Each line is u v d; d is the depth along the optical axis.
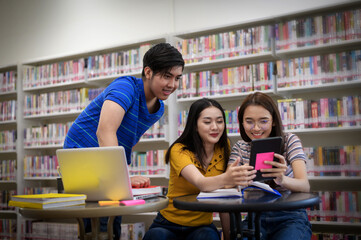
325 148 3.13
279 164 1.54
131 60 3.96
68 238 4.09
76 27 4.77
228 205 1.29
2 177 4.76
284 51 3.29
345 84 3.08
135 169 3.88
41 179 4.65
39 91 4.87
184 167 1.71
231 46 3.50
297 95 3.56
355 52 3.06
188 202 1.39
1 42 5.28
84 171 1.48
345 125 3.06
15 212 4.57
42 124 4.86
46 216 1.28
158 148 4.15
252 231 1.49
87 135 1.76
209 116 1.78
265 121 1.74
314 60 3.19
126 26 4.44
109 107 1.58
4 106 4.84
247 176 1.49
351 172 3.03
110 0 4.56
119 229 1.87
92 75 4.18
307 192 1.60
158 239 1.70
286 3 3.60
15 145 4.70
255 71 3.39
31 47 5.06
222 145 1.89
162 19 4.22
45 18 4.99
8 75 4.83
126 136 1.77
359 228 3.16
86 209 1.27
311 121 3.17
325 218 3.10
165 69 1.66
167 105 3.80
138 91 1.75
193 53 3.66
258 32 3.39
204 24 3.99
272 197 1.45
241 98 3.68
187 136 1.84
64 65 4.41
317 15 3.31
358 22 3.06
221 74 3.54
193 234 1.72
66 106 4.36
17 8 5.20
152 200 1.54
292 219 1.63
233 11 3.85
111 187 1.47
